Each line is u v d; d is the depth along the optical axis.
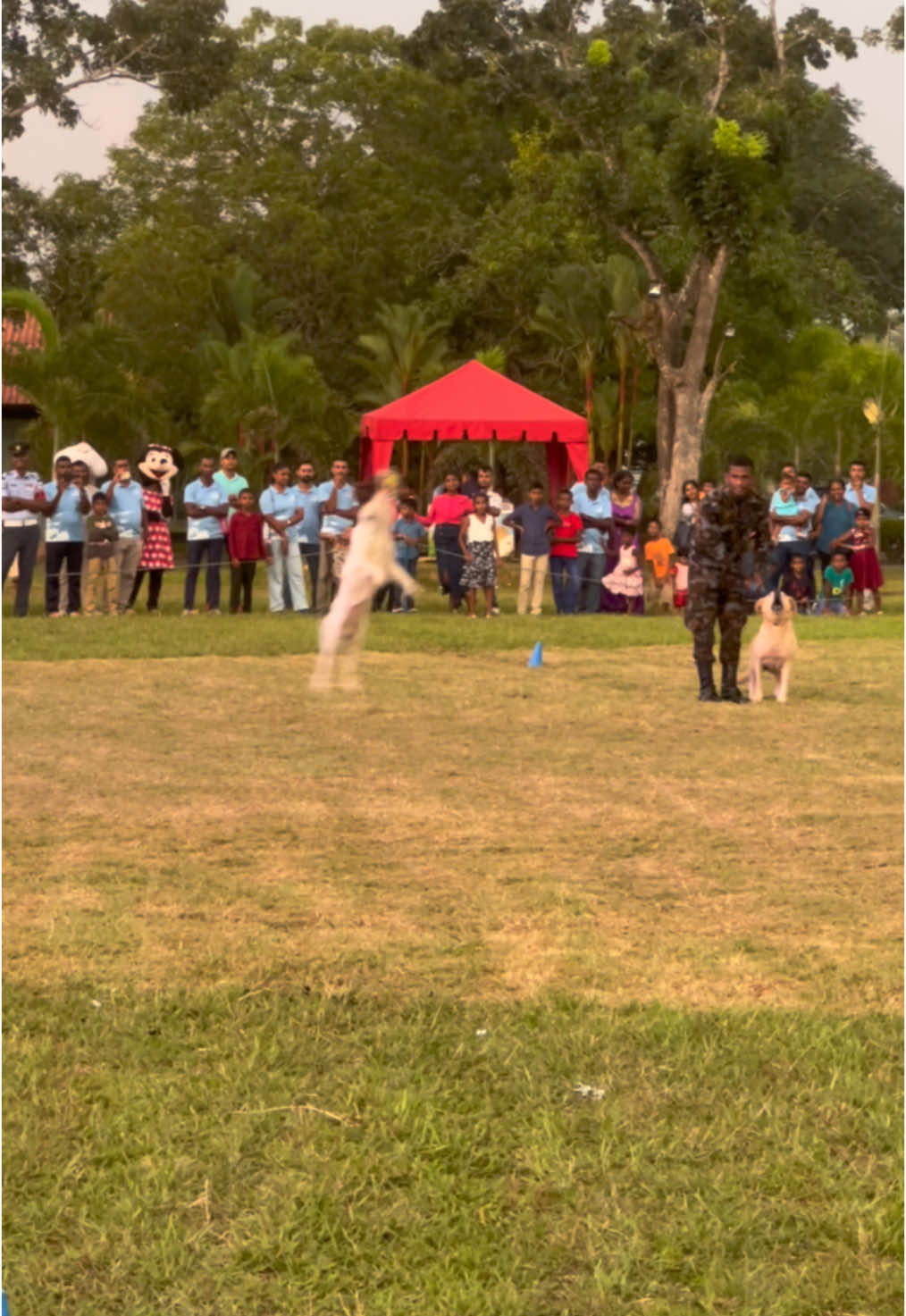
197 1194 4.05
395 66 45.28
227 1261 3.75
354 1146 4.29
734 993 5.55
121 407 32.59
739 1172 4.17
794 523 20.86
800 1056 4.91
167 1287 3.64
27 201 40.41
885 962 5.90
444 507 20.64
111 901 6.60
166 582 25.38
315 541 19.50
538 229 38.69
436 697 12.60
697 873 7.20
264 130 46.09
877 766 9.82
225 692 12.72
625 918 6.45
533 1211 3.99
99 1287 3.63
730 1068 4.80
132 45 34.75
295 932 6.20
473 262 41.16
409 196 44.16
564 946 6.04
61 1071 4.75
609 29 31.47
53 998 5.37
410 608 20.73
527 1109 4.54
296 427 37.12
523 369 42.38
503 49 31.84
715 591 12.69
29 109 34.28
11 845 7.57
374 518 10.05
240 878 7.00
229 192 43.72
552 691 13.08
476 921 6.36
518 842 7.73
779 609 12.53
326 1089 4.64
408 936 6.14
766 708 12.28
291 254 42.59
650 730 11.16
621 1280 3.66
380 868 7.23
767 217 30.98
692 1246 3.83
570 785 9.12
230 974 5.68
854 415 38.34
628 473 21.00
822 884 7.01
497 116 34.31
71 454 21.86
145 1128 4.37
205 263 42.62
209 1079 4.70
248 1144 4.30
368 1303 3.60
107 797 8.67
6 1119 4.40
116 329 32.78
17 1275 3.66
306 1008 5.28
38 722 11.14
